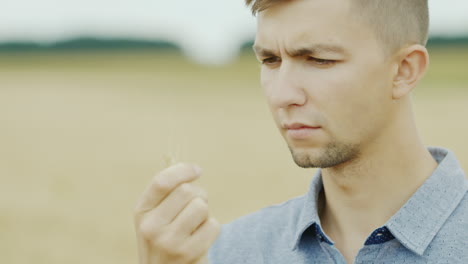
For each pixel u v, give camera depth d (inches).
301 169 519.2
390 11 70.7
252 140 725.3
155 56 3169.3
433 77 1679.4
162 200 59.3
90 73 2177.7
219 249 85.0
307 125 70.2
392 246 70.4
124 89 1569.9
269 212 86.6
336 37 68.5
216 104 1225.4
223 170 526.0
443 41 2780.5
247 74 2140.7
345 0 68.5
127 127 889.5
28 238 339.0
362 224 75.0
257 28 74.0
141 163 601.6
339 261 73.5
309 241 77.0
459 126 729.6
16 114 1044.5
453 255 68.9
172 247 57.8
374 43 70.1
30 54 3366.1
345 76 69.1
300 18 69.1
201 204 58.2
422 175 74.2
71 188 489.4
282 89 70.2
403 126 73.5
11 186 497.4
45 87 1567.4
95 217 392.5
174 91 1541.6
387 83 71.6
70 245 327.9
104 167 581.3
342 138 70.3
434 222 70.2
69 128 882.8
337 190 76.2
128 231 359.9
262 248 82.4
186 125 887.1
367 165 72.9
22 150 693.3
